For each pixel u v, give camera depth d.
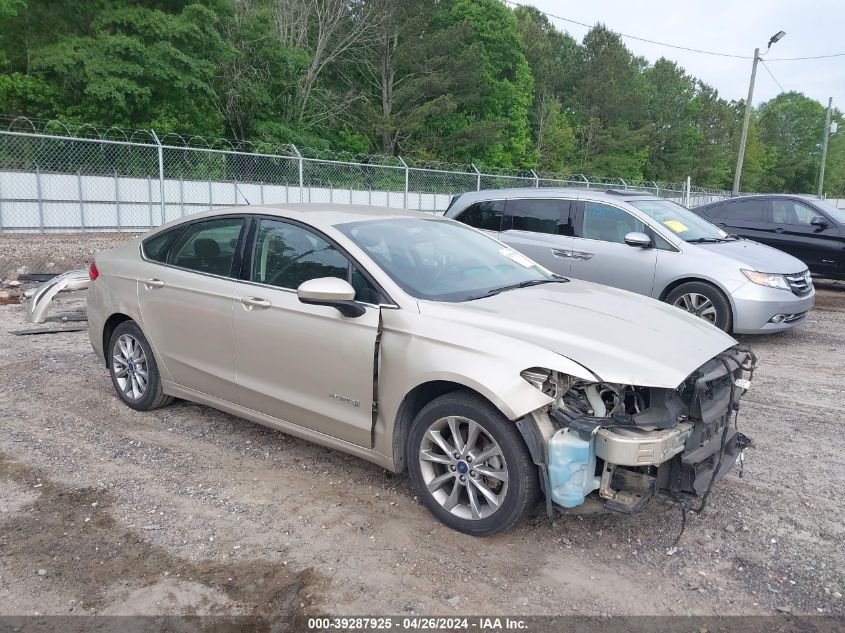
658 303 4.18
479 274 4.16
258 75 31.89
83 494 3.81
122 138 23.48
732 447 3.70
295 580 3.01
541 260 8.54
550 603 2.87
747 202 12.09
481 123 40.31
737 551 3.29
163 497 3.79
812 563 3.20
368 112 36.22
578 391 3.21
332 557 3.20
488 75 42.69
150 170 22.03
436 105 36.59
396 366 3.48
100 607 2.81
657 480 3.12
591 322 3.48
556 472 3.04
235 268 4.36
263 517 3.58
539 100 52.50
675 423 3.08
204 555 3.21
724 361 3.43
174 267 4.77
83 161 21.39
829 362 7.03
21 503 3.70
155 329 4.84
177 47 25.11
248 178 23.62
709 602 2.89
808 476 4.17
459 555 3.22
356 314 3.60
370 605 2.84
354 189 24.31
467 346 3.26
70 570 3.07
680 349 3.30
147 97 23.81
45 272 12.57
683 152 66.81
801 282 7.68
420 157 36.91
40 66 23.12
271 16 32.16
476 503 3.34
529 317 3.46
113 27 24.50
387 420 3.58
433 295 3.68
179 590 2.93
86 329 7.94
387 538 3.38
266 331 4.07
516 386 3.07
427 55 38.38
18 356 6.67
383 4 36.19
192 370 4.65
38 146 20.55
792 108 96.62
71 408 5.22
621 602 2.88
